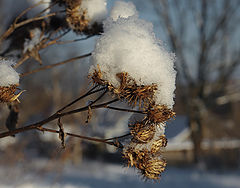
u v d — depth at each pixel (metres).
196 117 20.06
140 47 1.18
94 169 15.54
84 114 2.18
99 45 1.19
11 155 4.82
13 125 2.00
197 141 20.34
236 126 24.98
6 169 5.19
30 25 1.94
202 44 18.95
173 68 1.25
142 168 1.28
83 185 11.17
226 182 15.29
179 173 18.14
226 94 22.48
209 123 22.64
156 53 1.20
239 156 22.88
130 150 1.27
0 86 1.19
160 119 1.23
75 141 3.83
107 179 13.95
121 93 1.16
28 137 4.73
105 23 1.28
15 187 5.14
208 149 22.62
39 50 1.99
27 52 1.86
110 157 18.62
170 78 1.22
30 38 1.93
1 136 1.24
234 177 16.98
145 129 1.26
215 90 20.12
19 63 1.85
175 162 24.64
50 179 7.33
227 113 25.81
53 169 4.70
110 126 16.39
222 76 19.61
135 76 1.16
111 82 1.16
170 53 1.26
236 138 23.89
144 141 1.26
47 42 1.99
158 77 1.19
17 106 1.98
